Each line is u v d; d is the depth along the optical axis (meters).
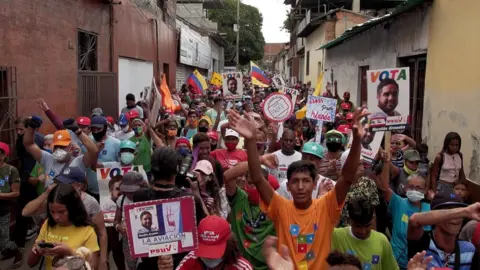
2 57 9.16
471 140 9.30
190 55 35.00
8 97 9.28
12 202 7.70
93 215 5.23
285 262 3.08
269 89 28.80
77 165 6.88
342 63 24.12
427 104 11.84
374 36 17.41
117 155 8.09
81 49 14.10
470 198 9.05
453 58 10.25
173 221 4.00
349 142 8.47
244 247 5.12
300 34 39.19
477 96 9.07
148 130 8.61
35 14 10.54
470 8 9.43
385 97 6.72
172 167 4.66
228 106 15.99
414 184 5.52
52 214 4.60
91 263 4.25
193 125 11.80
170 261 4.10
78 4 13.29
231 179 5.16
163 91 12.30
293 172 4.30
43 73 11.00
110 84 16.06
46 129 11.04
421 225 4.20
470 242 4.59
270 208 4.45
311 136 12.76
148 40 22.52
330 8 37.31
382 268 4.48
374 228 5.65
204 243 3.90
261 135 8.84
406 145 8.59
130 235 4.00
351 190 5.40
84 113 13.82
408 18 13.36
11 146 9.40
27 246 8.45
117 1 16.44
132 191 5.64
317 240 4.29
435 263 4.22
